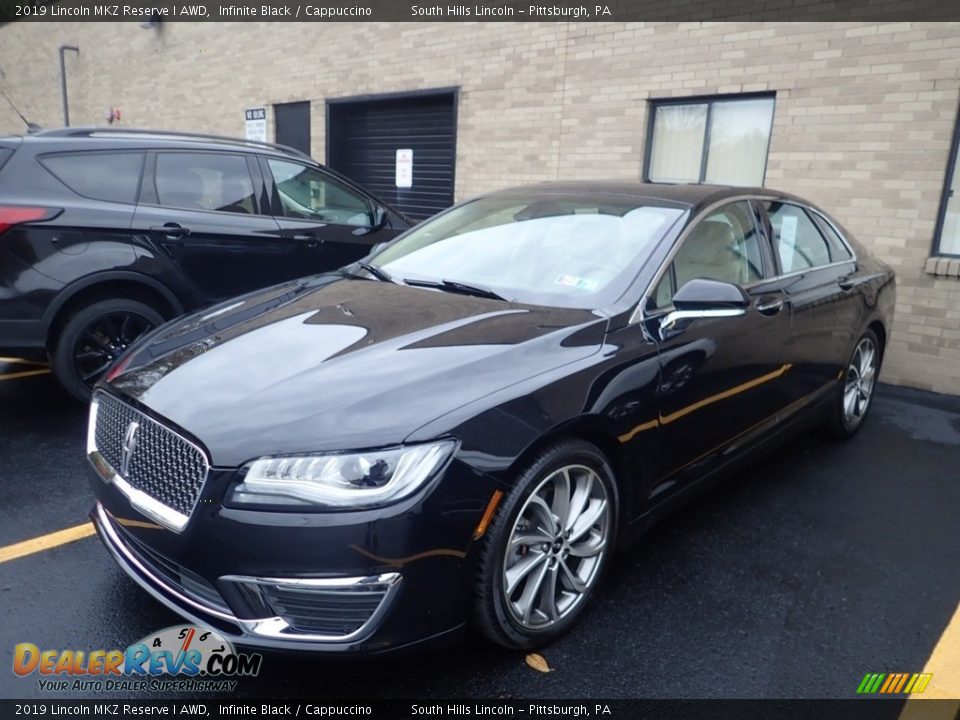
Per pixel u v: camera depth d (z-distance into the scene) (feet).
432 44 31.07
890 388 21.25
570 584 9.39
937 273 20.13
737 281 12.32
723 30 23.08
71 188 15.96
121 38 49.08
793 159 22.27
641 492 10.14
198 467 7.70
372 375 8.37
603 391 9.20
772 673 8.90
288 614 7.54
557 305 10.52
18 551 10.84
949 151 19.71
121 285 16.66
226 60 41.55
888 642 9.57
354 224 20.62
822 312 14.11
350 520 7.33
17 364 20.61
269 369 8.75
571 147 27.27
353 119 36.37
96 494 9.18
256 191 18.79
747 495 13.79
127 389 8.94
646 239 11.39
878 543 12.12
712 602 10.30
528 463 8.50
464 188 31.01
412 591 7.62
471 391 8.27
